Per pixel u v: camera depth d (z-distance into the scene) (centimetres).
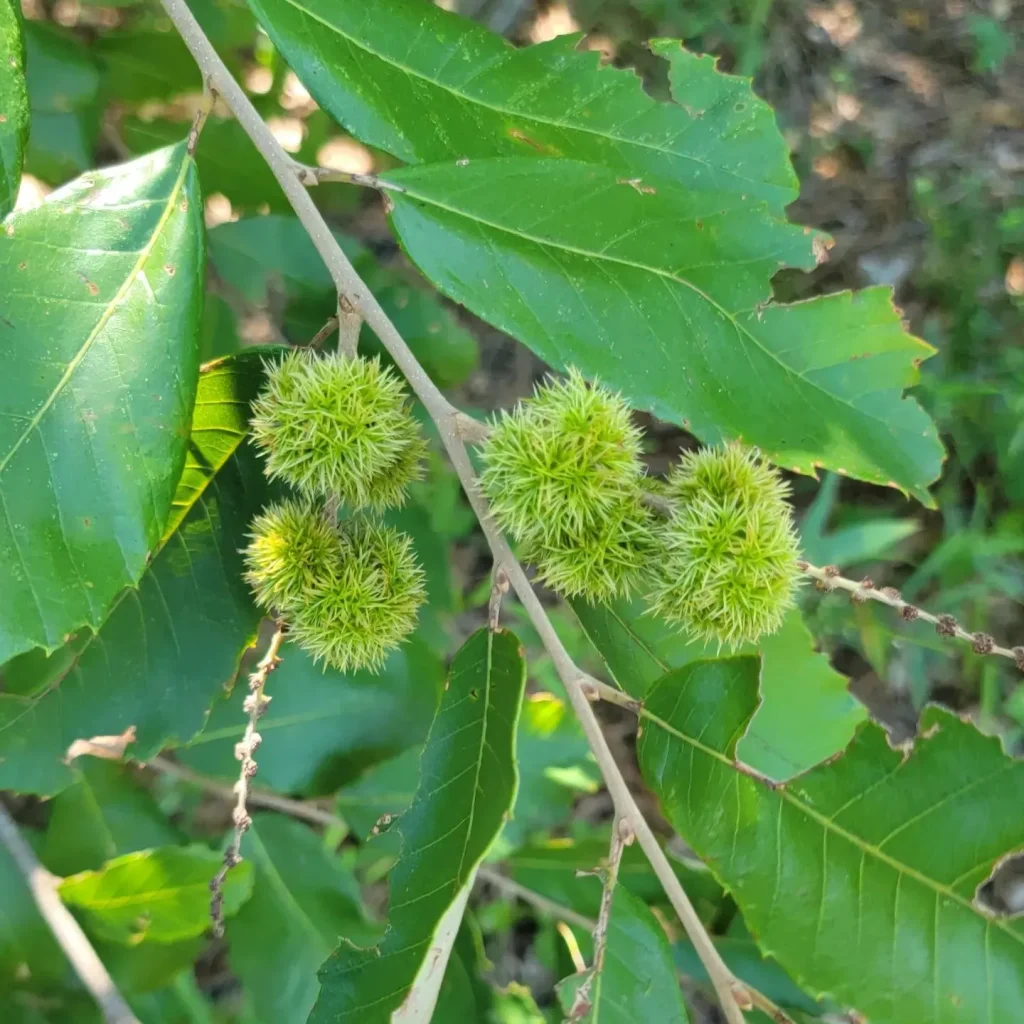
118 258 12
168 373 12
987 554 38
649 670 16
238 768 20
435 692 21
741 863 14
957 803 15
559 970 21
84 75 20
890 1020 14
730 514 14
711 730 14
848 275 43
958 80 47
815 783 15
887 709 39
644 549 14
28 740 16
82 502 12
